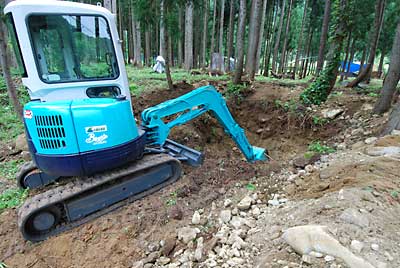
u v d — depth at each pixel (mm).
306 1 19406
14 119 7098
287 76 17047
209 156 5945
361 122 6773
